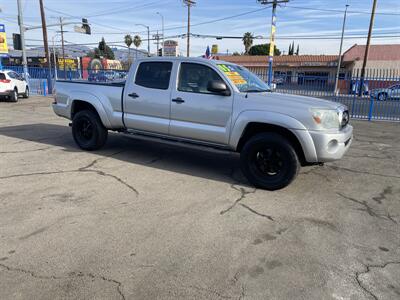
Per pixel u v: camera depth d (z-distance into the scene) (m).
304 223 4.20
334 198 5.09
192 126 5.82
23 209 4.27
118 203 4.56
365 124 13.46
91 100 6.91
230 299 2.77
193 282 2.96
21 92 18.88
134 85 6.45
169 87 6.04
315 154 4.99
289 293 2.87
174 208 4.47
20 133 8.88
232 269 3.17
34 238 3.59
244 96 5.36
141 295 2.78
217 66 5.65
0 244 3.46
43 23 28.31
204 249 3.50
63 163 6.27
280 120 5.04
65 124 10.50
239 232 3.89
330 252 3.54
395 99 16.19
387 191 5.48
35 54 70.81
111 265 3.16
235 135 5.42
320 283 3.02
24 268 3.08
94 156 6.84
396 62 42.66
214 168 6.36
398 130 12.11
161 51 47.81
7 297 2.70
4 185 5.06
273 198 4.98
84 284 2.89
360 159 7.50
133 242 3.58
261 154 5.31
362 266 3.31
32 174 5.59
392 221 4.36
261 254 3.45
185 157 7.04
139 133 6.62
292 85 17.58
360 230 4.07
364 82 16.78
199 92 5.75
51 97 20.91
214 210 4.46
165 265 3.19
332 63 44.31
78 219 4.05
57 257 3.26
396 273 3.21
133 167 6.20
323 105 5.15
